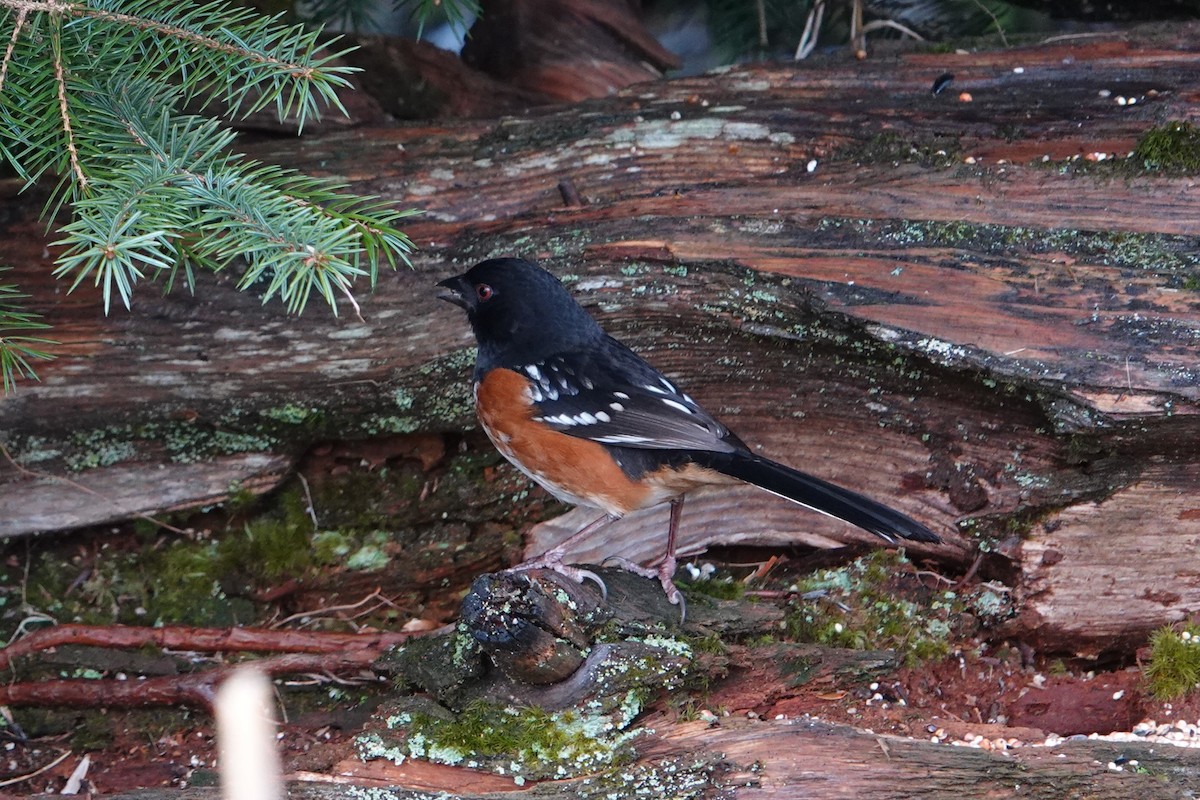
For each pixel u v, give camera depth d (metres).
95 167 4.96
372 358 7.14
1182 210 6.81
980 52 7.75
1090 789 5.10
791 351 7.04
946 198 7.09
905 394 6.92
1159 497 6.52
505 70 9.94
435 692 5.75
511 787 5.34
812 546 7.35
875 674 6.17
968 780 5.14
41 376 6.96
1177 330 6.36
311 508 7.53
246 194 4.89
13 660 6.67
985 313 6.58
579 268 7.20
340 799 5.26
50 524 7.16
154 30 5.08
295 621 7.34
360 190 7.56
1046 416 6.51
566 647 5.57
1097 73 7.48
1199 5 8.52
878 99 7.64
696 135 7.61
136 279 6.32
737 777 5.20
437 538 7.52
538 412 6.45
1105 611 6.63
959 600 6.86
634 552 7.46
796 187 7.31
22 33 5.18
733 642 6.25
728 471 6.33
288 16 8.28
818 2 8.82
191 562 7.34
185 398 7.09
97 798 5.38
